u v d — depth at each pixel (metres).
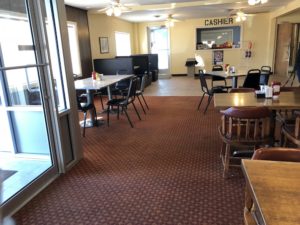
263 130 2.42
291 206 0.97
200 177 2.71
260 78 5.11
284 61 10.51
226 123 2.61
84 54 7.66
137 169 2.95
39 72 2.60
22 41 2.62
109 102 4.68
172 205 2.24
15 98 3.04
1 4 2.66
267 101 2.68
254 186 1.11
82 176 2.83
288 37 10.32
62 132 2.91
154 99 7.01
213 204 2.24
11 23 2.64
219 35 11.72
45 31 2.57
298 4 7.14
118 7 5.48
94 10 7.66
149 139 3.93
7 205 2.17
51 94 2.71
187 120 4.88
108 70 8.09
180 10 8.41
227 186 2.52
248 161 1.34
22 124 3.19
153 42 12.04
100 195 2.44
